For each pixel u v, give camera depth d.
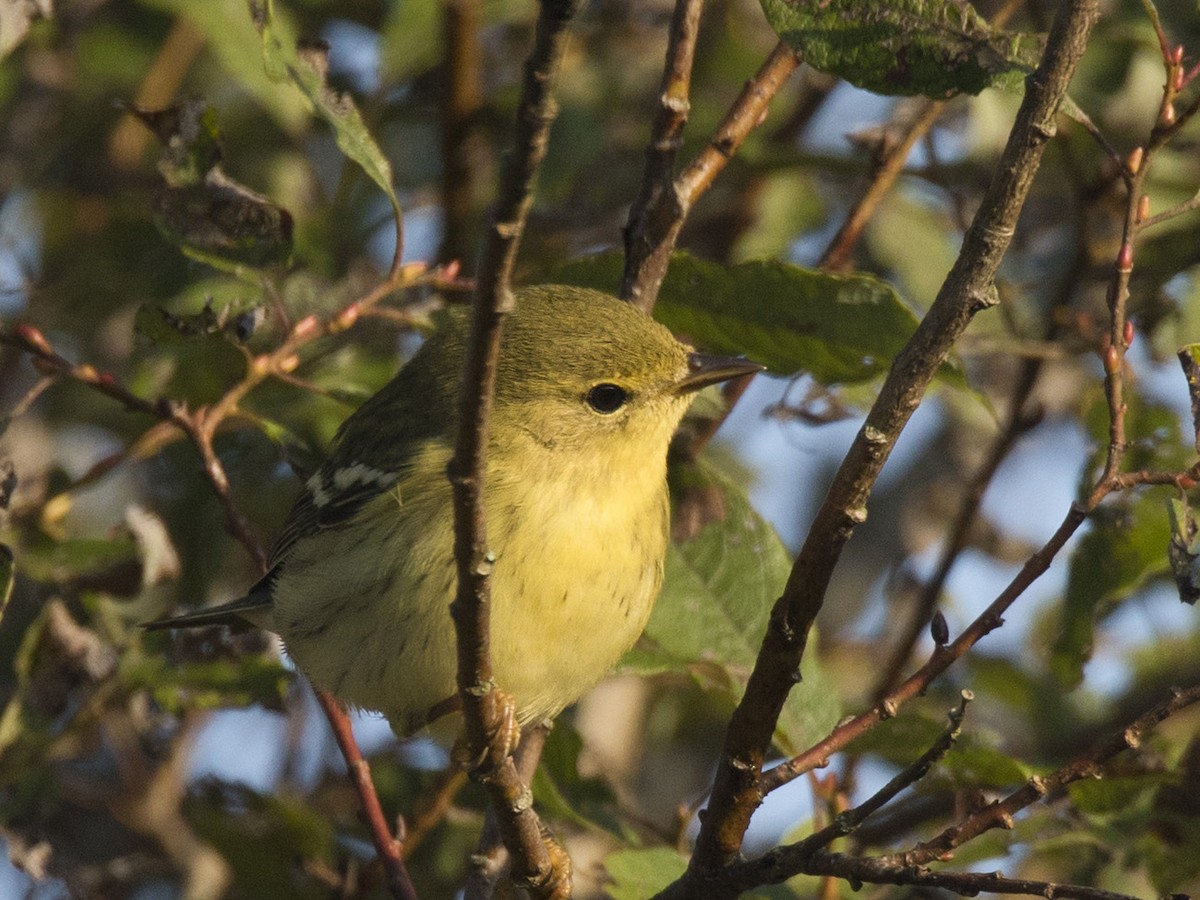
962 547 12.84
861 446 6.53
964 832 6.97
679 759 14.61
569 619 8.84
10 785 11.16
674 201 9.62
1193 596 6.92
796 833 10.02
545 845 8.18
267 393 12.67
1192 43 12.27
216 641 11.30
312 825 11.89
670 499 10.69
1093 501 7.06
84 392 14.62
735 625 10.51
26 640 10.87
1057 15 6.14
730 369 9.36
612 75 15.04
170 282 13.40
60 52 15.02
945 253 14.49
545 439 9.00
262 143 15.04
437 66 14.63
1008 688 14.35
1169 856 10.19
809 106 14.52
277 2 13.27
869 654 15.09
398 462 9.09
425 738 10.20
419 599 8.76
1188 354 7.14
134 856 12.93
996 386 15.55
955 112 14.68
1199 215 12.68
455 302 12.51
